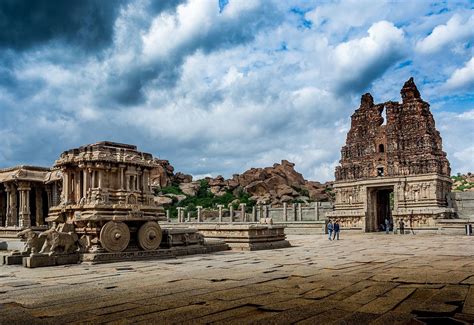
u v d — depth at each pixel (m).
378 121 65.12
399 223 55.12
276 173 103.38
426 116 61.44
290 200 91.81
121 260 21.42
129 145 26.28
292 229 60.38
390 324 8.09
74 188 24.64
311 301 10.43
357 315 8.88
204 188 105.38
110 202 23.72
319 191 99.75
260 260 21.55
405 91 62.94
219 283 13.64
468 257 20.88
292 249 29.64
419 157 58.81
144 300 10.91
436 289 11.68
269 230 31.22
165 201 91.44
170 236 25.02
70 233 21.00
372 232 59.44
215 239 30.36
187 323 8.48
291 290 12.05
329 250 28.06
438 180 56.41
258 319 8.68
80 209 22.62
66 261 20.27
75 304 10.61
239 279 14.48
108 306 10.26
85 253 20.97
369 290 11.79
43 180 43.59
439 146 61.72
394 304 9.88
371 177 61.44
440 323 8.15
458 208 56.66
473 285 12.22
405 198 57.94
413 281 13.21
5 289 13.18
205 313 9.30
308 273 15.84
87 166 23.50
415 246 30.08
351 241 38.34
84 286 13.54
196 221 73.25
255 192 96.81
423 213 54.84
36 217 44.22
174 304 10.33
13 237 38.56
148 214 24.23
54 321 8.90
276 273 16.02
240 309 9.66
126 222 22.83
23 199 43.12
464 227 49.69
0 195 48.97
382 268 16.94
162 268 18.38
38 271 17.72
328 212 64.31
